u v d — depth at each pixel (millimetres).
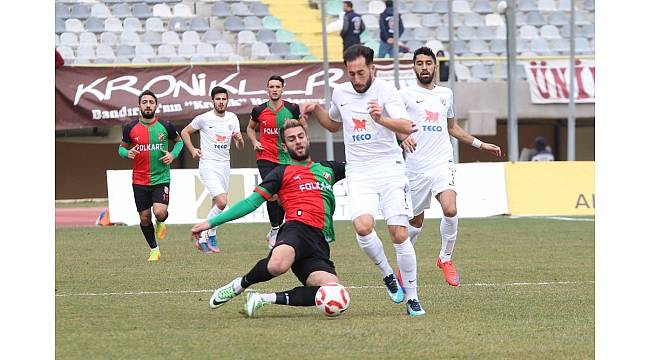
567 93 52625
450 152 20031
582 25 61500
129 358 12773
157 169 25688
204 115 28859
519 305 17312
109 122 47188
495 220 38281
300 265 16172
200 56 55281
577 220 38000
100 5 57094
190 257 26141
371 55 16344
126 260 25391
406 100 19875
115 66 47656
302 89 49031
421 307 17062
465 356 12844
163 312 16609
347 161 16766
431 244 29344
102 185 55312
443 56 51469
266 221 39094
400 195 16547
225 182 29125
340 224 37219
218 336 14266
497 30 60125
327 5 59750
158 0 57969
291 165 16219
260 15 58188
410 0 60750
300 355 12891
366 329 14836
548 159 52750
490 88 51938
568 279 21047
